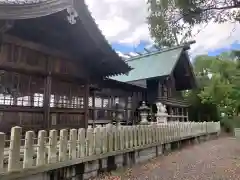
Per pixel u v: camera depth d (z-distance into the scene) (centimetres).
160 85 1644
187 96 2333
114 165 664
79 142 545
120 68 910
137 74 1667
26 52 648
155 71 1587
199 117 2292
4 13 521
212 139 1648
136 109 1556
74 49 801
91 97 1218
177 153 973
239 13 530
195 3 514
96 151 594
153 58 1795
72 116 790
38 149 447
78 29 721
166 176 611
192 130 1350
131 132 757
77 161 531
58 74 739
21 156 441
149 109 1466
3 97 612
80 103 834
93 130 596
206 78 2334
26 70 641
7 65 594
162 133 977
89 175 575
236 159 850
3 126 586
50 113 709
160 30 591
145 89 1597
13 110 612
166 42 616
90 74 910
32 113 659
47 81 704
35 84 689
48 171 471
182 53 1709
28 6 553
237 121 2242
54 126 716
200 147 1178
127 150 712
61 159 494
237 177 607
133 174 626
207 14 533
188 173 645
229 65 1977
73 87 816
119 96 1433
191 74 1789
